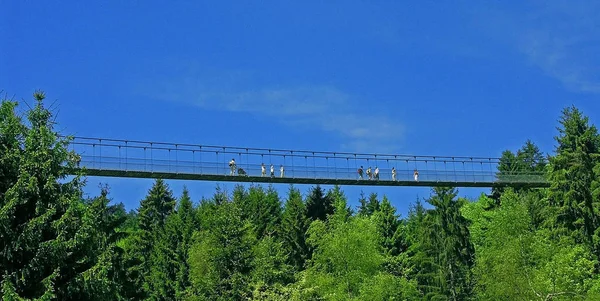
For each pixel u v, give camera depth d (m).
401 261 64.00
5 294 20.28
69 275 22.59
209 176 53.41
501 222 57.88
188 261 57.56
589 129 67.94
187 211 72.12
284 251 59.12
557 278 44.31
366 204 85.06
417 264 65.00
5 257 21.61
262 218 71.12
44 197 22.78
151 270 62.84
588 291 44.44
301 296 43.19
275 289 42.50
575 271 45.34
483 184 62.91
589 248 55.81
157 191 79.69
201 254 50.53
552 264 44.91
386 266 60.34
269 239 52.22
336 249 53.41
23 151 23.08
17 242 21.53
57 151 23.61
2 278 21.59
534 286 44.09
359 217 64.25
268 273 44.56
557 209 58.72
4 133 23.25
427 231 65.12
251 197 74.69
